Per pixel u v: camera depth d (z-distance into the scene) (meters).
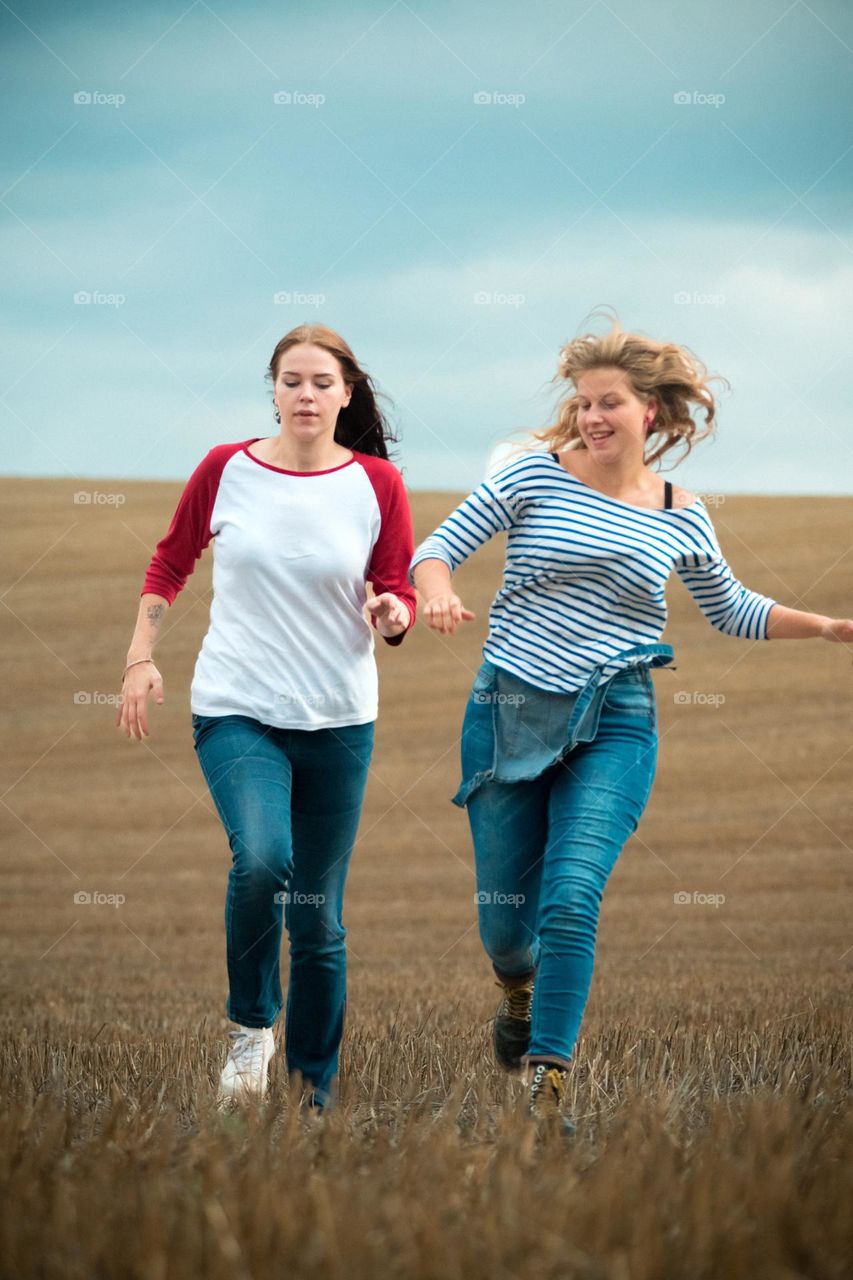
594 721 13.37
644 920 53.62
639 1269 7.38
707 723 84.44
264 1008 13.59
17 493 120.19
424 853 69.25
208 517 14.53
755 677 90.44
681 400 13.91
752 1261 7.54
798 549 94.00
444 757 82.94
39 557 106.69
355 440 15.10
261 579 13.80
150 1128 11.16
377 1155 10.13
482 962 45.19
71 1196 8.49
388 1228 8.02
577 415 14.01
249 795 13.33
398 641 14.03
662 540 13.69
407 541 14.59
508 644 13.83
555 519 13.67
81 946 51.78
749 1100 12.57
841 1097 12.90
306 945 14.23
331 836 14.23
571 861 12.99
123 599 101.25
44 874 67.56
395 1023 19.78
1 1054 16.52
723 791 75.56
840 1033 17.69
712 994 30.84
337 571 13.83
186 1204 8.41
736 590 14.52
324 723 13.84
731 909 55.41
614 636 13.65
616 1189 8.52
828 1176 9.14
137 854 71.44
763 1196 8.38
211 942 52.69
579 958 12.79
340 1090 14.05
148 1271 7.18
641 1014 24.25
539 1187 8.86
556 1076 12.54
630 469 13.89
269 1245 7.78
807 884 59.88
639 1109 11.12
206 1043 18.22
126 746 90.00
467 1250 7.61
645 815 72.50
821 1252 7.64
